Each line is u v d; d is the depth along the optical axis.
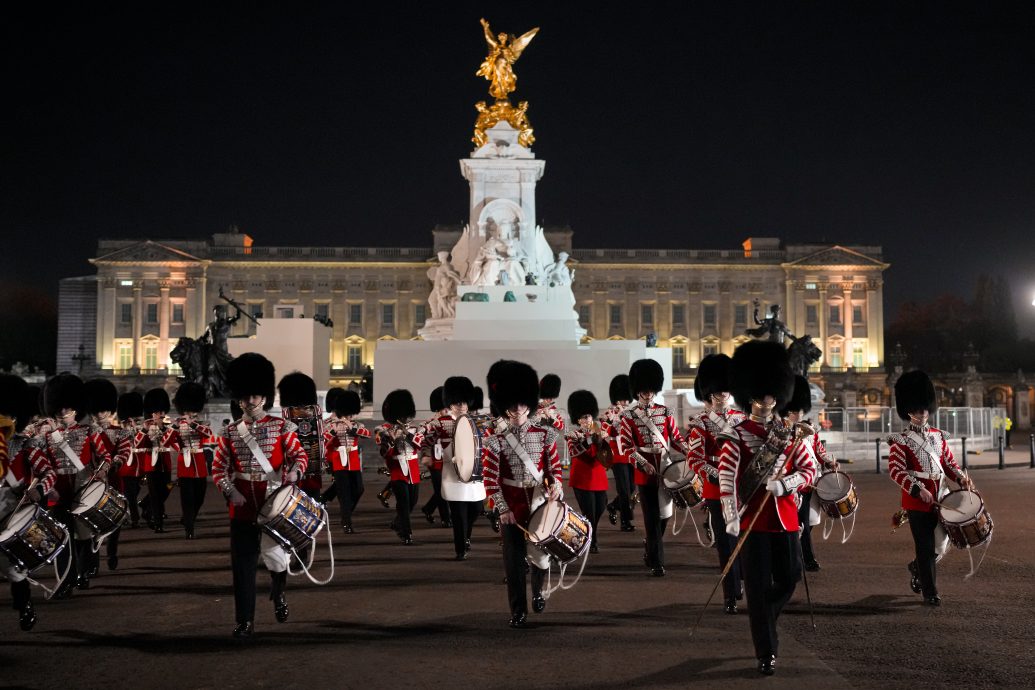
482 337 35.78
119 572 12.77
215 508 21.83
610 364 33.88
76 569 10.99
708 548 14.46
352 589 11.33
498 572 12.55
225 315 41.84
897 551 13.73
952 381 111.62
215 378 40.69
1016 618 9.32
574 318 36.91
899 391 10.38
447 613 9.90
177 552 14.75
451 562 13.45
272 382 9.24
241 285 123.81
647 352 34.94
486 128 40.59
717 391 10.79
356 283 124.50
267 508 8.80
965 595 10.44
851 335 126.94
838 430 44.12
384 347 34.31
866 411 43.94
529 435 9.54
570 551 9.16
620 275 126.50
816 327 127.19
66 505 10.84
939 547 10.22
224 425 9.26
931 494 9.95
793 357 42.53
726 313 126.94
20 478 9.78
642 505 12.12
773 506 7.75
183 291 122.19
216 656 8.22
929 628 8.93
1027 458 36.03
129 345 121.62
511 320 35.97
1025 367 134.00
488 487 9.39
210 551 14.85
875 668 7.57
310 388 12.23
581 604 10.27
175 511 21.30
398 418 15.89
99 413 12.55
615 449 16.20
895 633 8.73
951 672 7.45
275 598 9.50
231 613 10.01
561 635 8.84
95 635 9.03
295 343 39.34
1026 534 15.04
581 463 14.02
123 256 121.31
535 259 39.78
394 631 9.09
